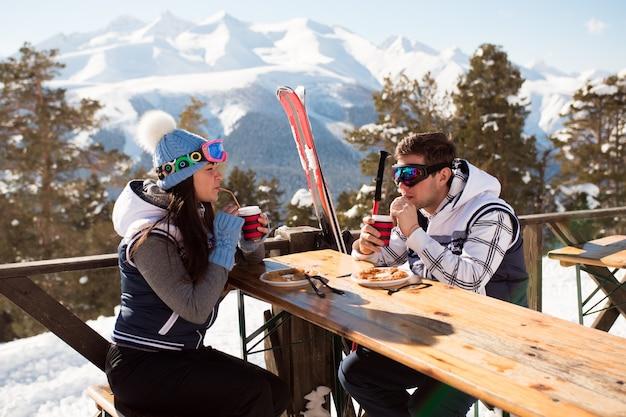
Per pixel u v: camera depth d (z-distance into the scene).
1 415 3.87
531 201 21.19
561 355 1.51
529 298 4.27
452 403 2.12
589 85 25.08
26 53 22.47
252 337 2.76
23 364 4.76
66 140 22.11
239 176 22.08
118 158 22.53
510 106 20.59
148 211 2.08
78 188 21.08
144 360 2.03
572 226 4.21
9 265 2.53
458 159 2.47
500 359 1.50
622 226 17.75
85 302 18.09
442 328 1.73
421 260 2.35
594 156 23.97
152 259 1.97
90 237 19.28
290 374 3.06
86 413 3.88
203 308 2.00
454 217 2.36
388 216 2.45
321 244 3.19
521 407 1.25
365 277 2.29
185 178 2.07
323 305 2.00
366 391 2.21
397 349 1.58
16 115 22.02
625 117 24.58
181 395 2.00
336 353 2.83
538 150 22.12
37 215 20.19
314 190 3.19
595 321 3.93
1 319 17.94
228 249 2.09
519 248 2.34
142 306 2.05
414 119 20.75
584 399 1.27
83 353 2.64
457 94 21.27
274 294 2.16
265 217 2.58
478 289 2.24
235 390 2.00
